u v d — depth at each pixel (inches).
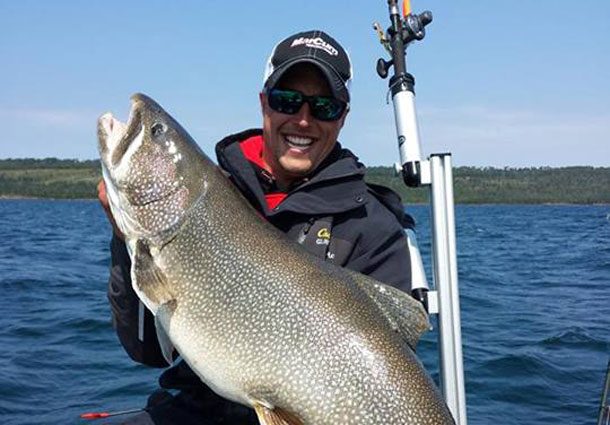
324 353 28.7
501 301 119.3
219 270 30.7
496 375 72.1
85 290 122.7
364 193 35.6
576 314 106.7
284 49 35.1
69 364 72.5
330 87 34.7
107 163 32.4
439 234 39.3
